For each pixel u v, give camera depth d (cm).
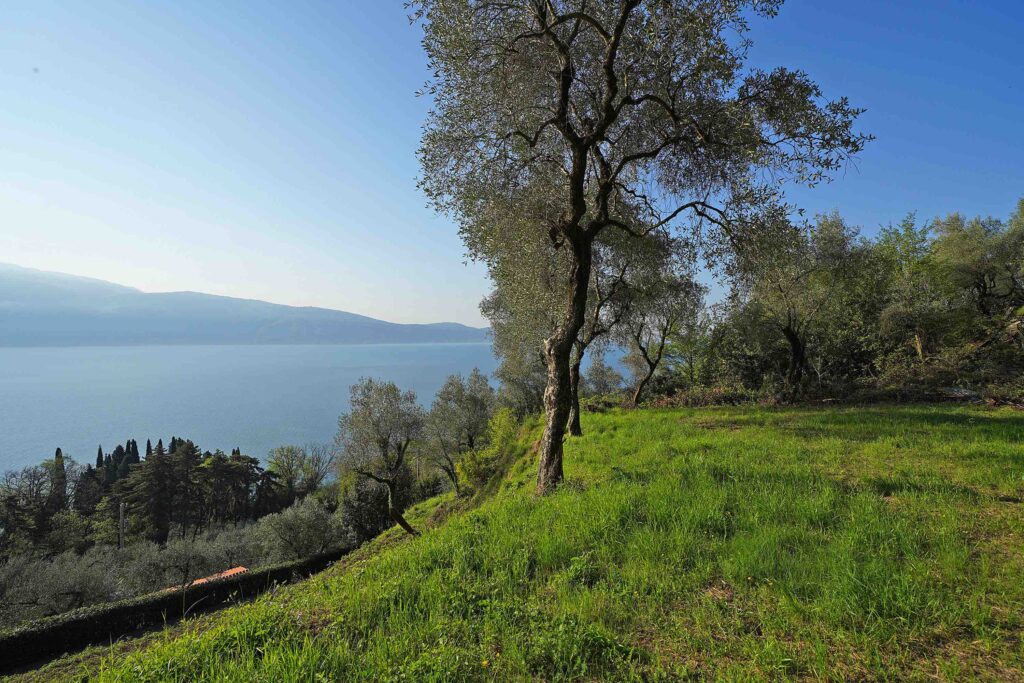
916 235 3281
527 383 4022
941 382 1947
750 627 398
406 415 3425
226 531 6069
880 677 324
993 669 325
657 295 2008
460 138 1099
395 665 374
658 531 614
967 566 462
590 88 1134
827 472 866
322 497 6756
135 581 3741
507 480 1862
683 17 876
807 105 917
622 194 1420
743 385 2748
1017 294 2328
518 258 1280
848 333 2500
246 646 416
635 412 2227
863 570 456
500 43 1006
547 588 506
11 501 5050
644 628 410
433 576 538
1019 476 743
